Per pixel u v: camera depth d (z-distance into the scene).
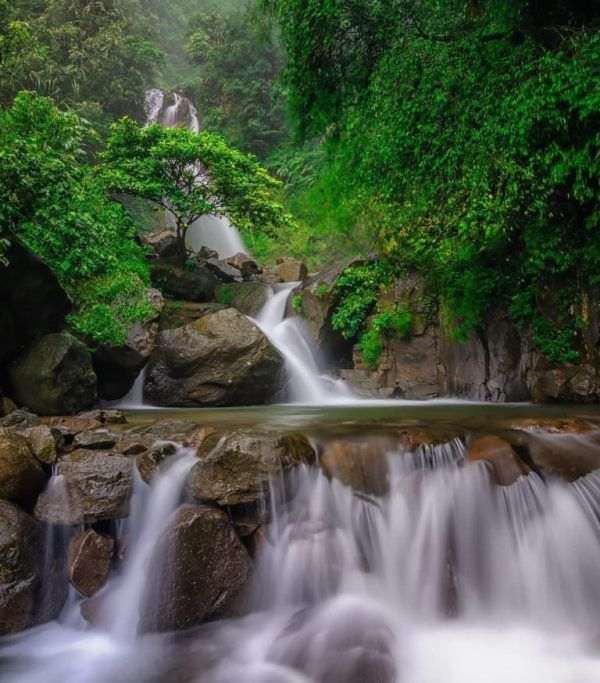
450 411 9.46
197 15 41.44
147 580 5.31
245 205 17.62
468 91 8.91
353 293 14.34
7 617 5.13
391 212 10.27
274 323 15.49
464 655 4.90
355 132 10.72
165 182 16.97
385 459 5.97
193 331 11.85
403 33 10.09
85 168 13.84
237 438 5.76
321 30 10.52
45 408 8.94
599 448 6.24
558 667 4.74
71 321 10.11
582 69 7.82
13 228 8.85
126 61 31.67
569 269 10.50
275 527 5.57
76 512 5.54
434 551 5.68
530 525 5.71
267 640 5.05
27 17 28.59
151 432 6.80
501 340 11.45
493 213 8.76
